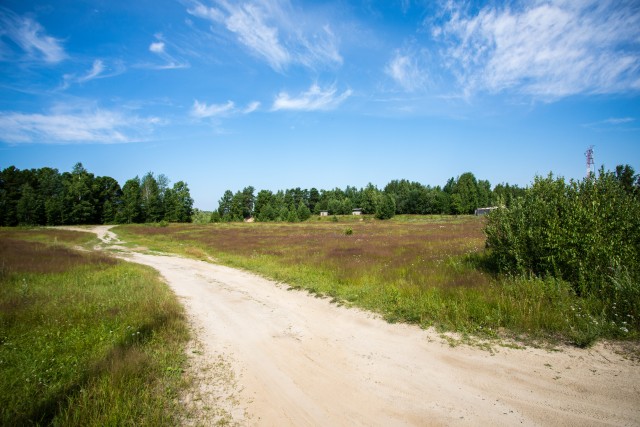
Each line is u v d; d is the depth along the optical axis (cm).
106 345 604
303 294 1054
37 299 920
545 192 930
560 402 396
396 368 519
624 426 346
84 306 854
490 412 388
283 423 394
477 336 609
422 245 1956
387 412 404
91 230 5800
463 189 9131
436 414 392
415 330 670
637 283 634
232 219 10600
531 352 530
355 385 475
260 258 1936
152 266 1881
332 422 392
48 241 3688
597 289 684
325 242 2580
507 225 920
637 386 413
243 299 1041
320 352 600
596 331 550
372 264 1353
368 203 10081
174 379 499
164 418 396
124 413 393
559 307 649
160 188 10488
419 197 9350
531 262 855
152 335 665
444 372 493
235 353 612
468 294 792
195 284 1320
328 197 12200
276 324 776
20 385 462
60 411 385
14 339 627
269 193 10744
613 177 840
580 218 779
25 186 8075
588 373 453
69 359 552
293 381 496
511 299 699
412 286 916
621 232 740
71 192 8100
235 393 466
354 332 693
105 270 1516
